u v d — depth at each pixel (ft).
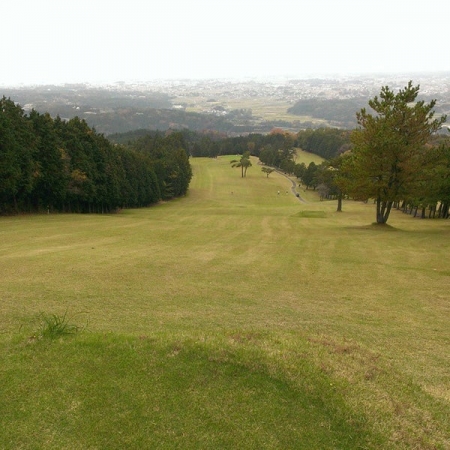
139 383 17.95
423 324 33.27
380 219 111.24
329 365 20.25
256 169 410.31
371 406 17.10
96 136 167.73
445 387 21.33
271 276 49.90
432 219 146.82
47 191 139.85
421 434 15.88
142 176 211.82
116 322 29.09
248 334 24.68
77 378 18.21
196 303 36.55
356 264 58.80
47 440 14.66
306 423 16.10
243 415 16.33
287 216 154.92
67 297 36.17
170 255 61.87
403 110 95.55
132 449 14.44
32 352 20.27
